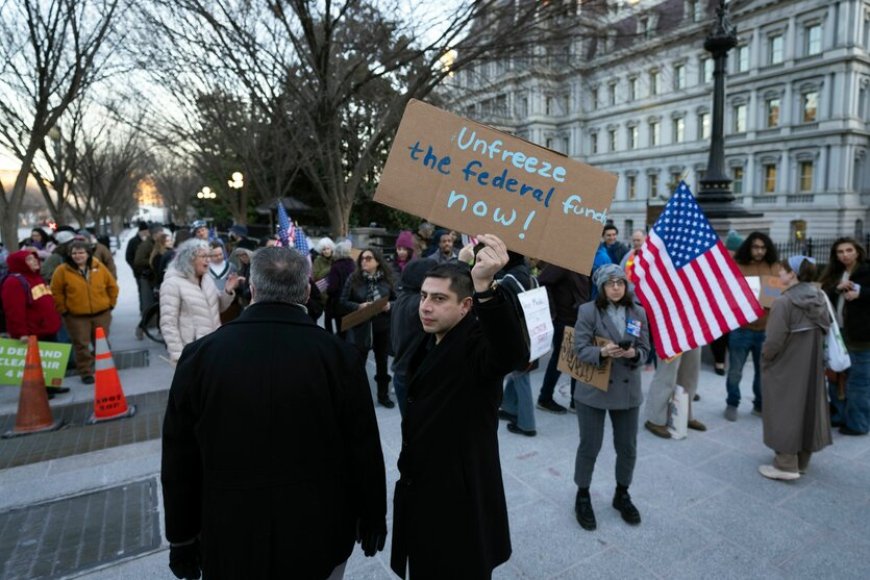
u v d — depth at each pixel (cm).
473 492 189
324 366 174
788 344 370
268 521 164
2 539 313
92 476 390
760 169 3956
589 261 196
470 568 187
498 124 1239
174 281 434
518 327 176
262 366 166
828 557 291
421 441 193
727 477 382
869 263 447
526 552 297
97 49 850
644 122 4647
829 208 3569
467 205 204
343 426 183
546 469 396
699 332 402
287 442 167
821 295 375
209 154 1967
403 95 983
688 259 409
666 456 417
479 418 192
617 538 310
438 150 205
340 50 969
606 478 383
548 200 200
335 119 1005
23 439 455
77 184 2619
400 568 199
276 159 1722
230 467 165
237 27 842
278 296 179
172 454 174
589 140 5175
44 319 548
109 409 501
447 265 202
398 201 206
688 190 414
